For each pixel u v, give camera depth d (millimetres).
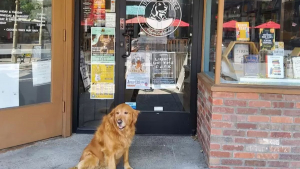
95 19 4863
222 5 3820
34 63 4543
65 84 4781
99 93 4988
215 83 3797
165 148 4496
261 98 3691
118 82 4938
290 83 3891
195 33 4828
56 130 4805
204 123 4277
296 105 3686
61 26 4672
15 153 4246
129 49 4879
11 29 4324
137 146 4547
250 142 3756
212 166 3826
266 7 4082
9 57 4328
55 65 4672
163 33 4871
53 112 4734
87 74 4961
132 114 3596
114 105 5000
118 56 4902
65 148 4457
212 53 4340
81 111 5039
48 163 3986
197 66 4883
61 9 4648
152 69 4918
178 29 4859
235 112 3729
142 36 4875
